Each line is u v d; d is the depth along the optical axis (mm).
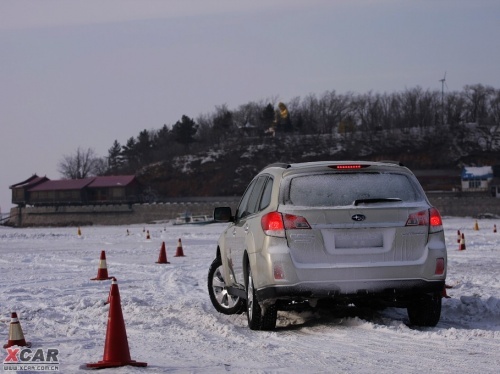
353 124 156500
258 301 9438
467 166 130000
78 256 29594
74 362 7840
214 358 7934
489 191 112250
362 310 11266
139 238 49188
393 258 9148
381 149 140375
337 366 7254
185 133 154625
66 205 122062
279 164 10258
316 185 9445
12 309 12953
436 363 7262
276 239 9148
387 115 155875
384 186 9500
